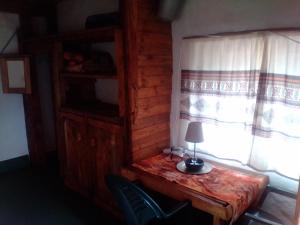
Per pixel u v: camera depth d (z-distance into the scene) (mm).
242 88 2215
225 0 2242
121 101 2502
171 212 1851
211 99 2420
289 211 2025
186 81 2572
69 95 3477
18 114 3986
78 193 3311
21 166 4094
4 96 3814
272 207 2092
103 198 2936
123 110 2520
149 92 2570
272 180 2201
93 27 2748
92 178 3025
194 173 2271
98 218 2824
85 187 3166
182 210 2045
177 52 2656
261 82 2082
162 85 2682
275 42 1982
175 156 2684
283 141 2051
